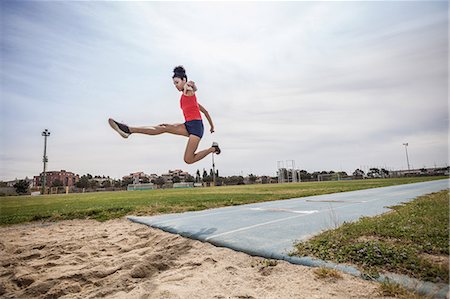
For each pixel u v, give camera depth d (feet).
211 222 16.60
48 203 44.21
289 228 13.23
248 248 10.32
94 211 25.59
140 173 390.21
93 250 13.35
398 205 19.83
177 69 15.61
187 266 9.63
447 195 23.75
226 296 6.98
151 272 9.38
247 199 33.65
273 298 6.73
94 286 8.87
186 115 15.24
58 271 10.32
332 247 9.36
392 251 8.18
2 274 10.44
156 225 17.04
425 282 6.63
